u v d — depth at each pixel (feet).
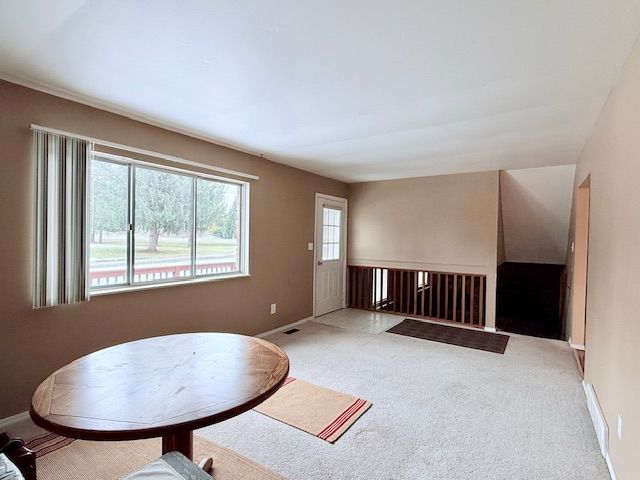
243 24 5.20
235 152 12.44
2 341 7.15
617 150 6.37
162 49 5.97
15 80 7.13
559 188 16.22
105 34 5.54
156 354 5.81
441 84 7.13
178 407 4.05
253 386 4.62
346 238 19.72
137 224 9.78
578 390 9.28
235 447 6.64
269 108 8.59
